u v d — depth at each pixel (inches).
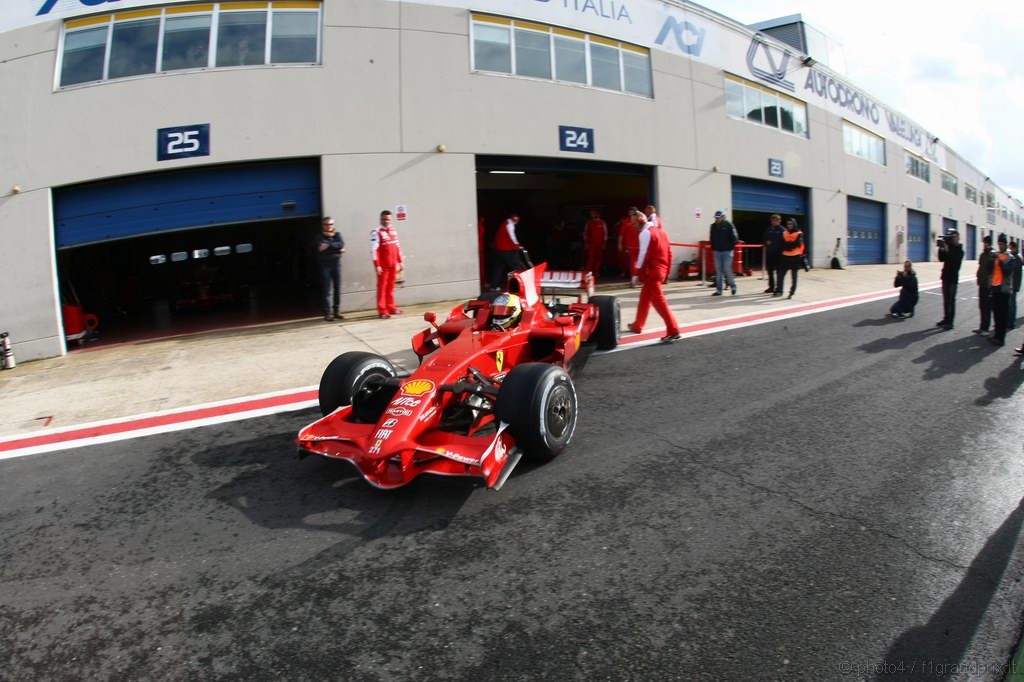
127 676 105.3
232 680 103.0
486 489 166.2
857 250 1018.7
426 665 104.3
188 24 434.6
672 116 641.6
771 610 115.8
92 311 536.4
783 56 802.8
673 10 644.1
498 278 509.7
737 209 746.2
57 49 414.0
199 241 740.7
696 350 319.9
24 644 114.7
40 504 170.2
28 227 403.5
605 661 103.9
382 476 160.7
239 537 147.4
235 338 389.7
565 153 556.1
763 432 204.1
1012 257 327.3
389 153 474.9
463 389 171.3
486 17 514.9
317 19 459.2
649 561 132.0
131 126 421.4
